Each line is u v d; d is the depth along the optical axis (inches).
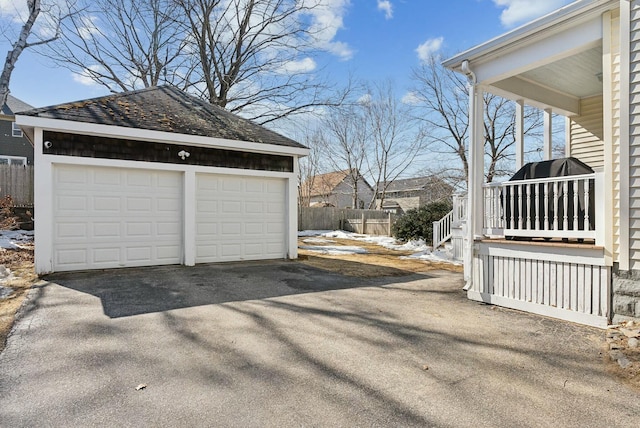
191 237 333.7
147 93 406.6
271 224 385.7
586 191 181.6
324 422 92.5
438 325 174.6
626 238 163.8
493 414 97.2
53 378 114.7
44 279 260.5
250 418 94.1
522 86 261.0
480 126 230.5
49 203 278.4
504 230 216.4
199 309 193.9
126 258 310.7
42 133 276.2
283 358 132.7
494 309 205.0
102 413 95.4
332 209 894.4
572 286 182.4
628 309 163.6
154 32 696.4
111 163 300.4
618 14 168.2
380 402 102.7
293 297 224.8
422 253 477.7
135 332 157.2
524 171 222.2
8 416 93.4
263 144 364.2
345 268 344.5
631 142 161.3
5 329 158.9
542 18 185.8
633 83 160.2
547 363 131.1
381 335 159.0
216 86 685.9
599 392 109.8
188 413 96.0
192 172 335.0
